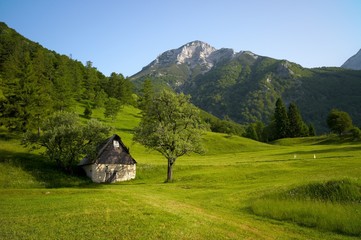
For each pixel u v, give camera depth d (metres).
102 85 190.62
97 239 18.78
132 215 24.64
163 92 62.25
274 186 37.19
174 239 18.98
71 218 23.86
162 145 57.94
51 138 60.53
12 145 73.06
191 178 57.19
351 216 23.36
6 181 51.88
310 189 30.16
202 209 29.42
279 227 23.52
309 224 24.05
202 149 61.22
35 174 57.09
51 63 160.00
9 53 159.50
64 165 62.41
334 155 74.00
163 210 26.91
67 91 113.44
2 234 19.72
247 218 26.27
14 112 77.25
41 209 27.41
